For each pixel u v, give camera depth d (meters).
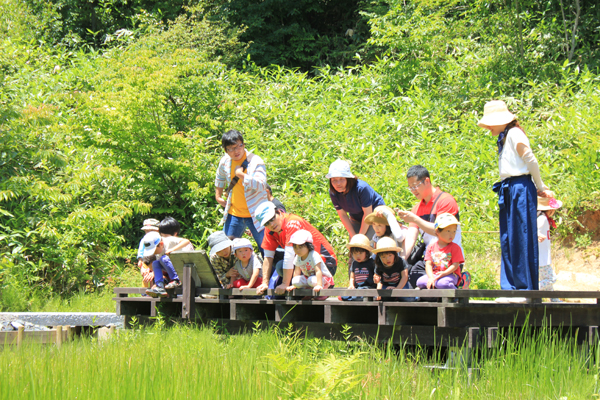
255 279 6.24
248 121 13.74
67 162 11.71
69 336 6.82
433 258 5.09
